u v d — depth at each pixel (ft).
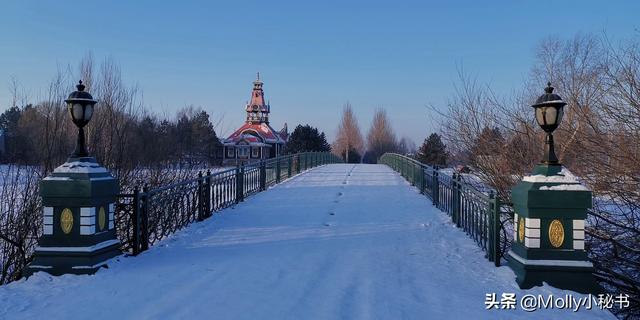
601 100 27.12
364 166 106.73
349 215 36.68
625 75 25.91
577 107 29.27
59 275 20.13
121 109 40.86
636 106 25.09
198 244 26.86
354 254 24.48
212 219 34.96
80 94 21.35
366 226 32.22
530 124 34.73
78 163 20.89
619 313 24.44
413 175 59.88
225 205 40.57
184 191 32.17
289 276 20.27
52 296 17.39
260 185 53.72
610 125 26.58
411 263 22.67
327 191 52.85
